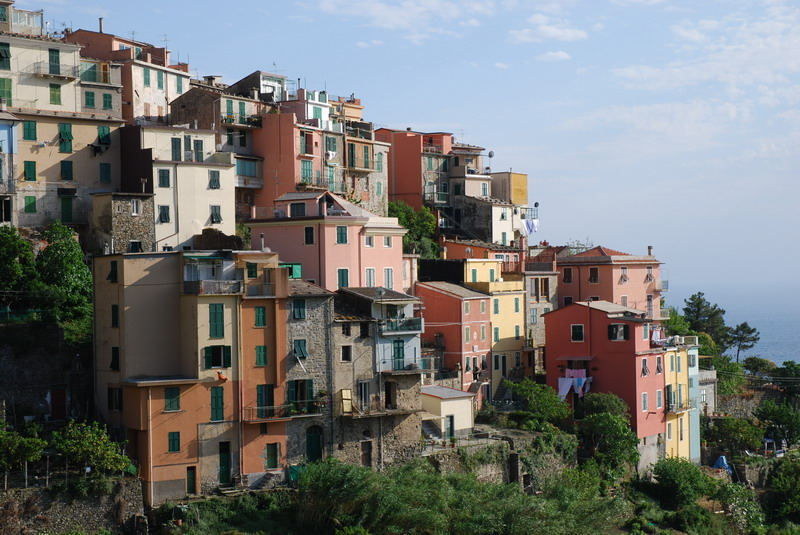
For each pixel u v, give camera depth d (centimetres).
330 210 10762
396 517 7975
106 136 10769
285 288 8538
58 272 9056
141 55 13025
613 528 9656
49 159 10369
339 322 8862
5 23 10619
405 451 9162
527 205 16125
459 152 15600
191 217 10712
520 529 8325
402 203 14500
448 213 15275
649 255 14488
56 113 10444
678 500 10681
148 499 7869
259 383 8425
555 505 8762
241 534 7662
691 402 12219
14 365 8194
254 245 10919
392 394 9156
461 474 8938
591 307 11556
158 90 12962
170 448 7994
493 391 11588
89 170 10638
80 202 10512
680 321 15450
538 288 12775
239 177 12425
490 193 15938
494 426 10531
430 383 10544
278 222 10738
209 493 8125
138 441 7969
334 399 8800
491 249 13662
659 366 11675
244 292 8331
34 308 8712
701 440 12600
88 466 7531
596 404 10981
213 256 8394
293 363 8594
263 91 14150
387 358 9169
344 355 8925
